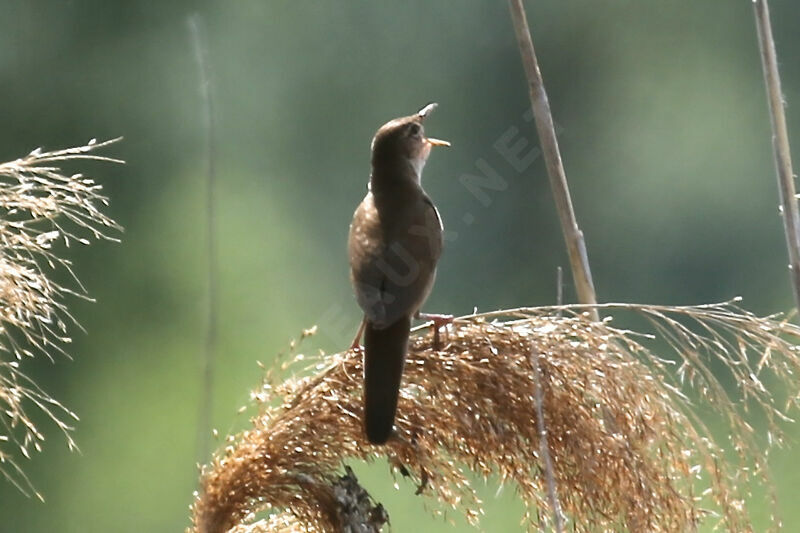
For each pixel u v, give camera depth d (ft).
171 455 43.09
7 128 46.21
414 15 50.62
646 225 50.29
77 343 43.50
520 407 17.06
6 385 17.17
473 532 29.35
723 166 50.83
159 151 46.75
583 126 51.78
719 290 49.01
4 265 16.53
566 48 52.34
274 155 49.60
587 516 17.08
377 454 17.44
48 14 46.75
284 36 50.14
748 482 16.96
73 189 17.19
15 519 41.96
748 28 52.16
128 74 47.21
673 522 16.90
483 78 50.24
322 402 17.29
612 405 17.07
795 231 18.84
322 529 17.25
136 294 44.73
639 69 52.42
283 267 47.75
